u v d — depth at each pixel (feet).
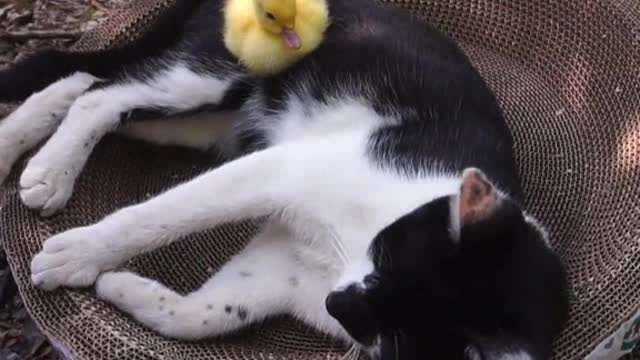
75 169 3.06
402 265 2.68
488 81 3.39
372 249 2.76
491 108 3.09
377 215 2.85
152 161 3.30
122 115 3.11
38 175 3.01
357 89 3.05
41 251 2.94
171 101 3.13
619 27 3.25
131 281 2.94
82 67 3.21
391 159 2.90
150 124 3.20
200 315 2.95
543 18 3.38
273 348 3.03
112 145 3.23
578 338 2.86
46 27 3.75
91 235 2.93
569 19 3.34
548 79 3.37
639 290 2.90
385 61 3.05
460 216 2.63
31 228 3.01
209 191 2.92
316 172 2.91
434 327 2.64
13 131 3.10
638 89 3.16
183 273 3.17
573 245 3.06
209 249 3.22
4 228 3.02
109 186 3.20
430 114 3.00
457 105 3.01
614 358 2.95
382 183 2.87
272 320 3.07
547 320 2.71
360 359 2.91
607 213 3.05
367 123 3.01
